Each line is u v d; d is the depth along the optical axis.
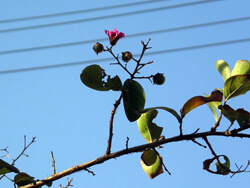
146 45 0.93
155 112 0.98
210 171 0.94
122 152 0.90
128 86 0.93
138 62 0.93
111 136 0.90
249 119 0.90
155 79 0.96
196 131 0.90
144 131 0.98
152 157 0.96
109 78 0.93
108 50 0.97
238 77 0.92
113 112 0.90
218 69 0.97
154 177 0.97
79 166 0.91
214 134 0.90
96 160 0.90
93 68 0.92
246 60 0.95
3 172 0.93
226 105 0.90
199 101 0.91
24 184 0.94
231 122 0.91
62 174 0.91
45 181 0.92
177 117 0.90
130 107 0.92
